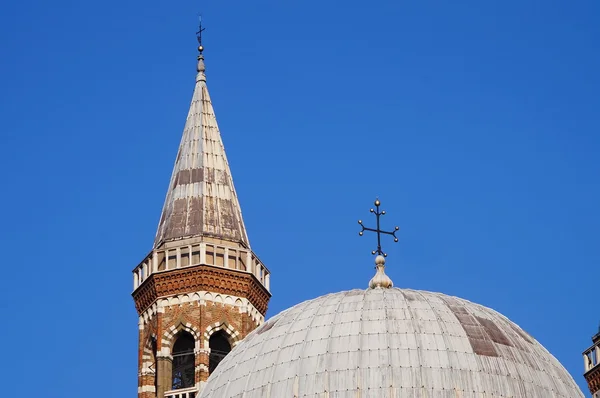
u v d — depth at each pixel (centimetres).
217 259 15375
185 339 15250
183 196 15838
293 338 11625
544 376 11350
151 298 15362
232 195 16000
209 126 16375
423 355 11194
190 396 14762
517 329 11875
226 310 15225
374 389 11000
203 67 16875
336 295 12156
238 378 11581
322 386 11094
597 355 14362
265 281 15812
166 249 15438
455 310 11769
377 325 11475
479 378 11106
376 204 12912
